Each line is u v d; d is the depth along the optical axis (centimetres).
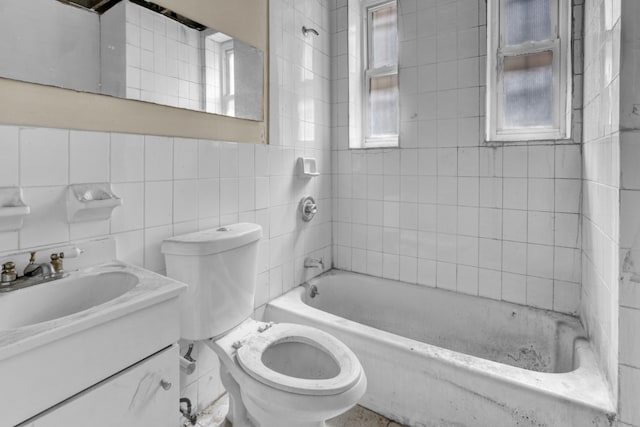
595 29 139
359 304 233
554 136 184
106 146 117
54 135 104
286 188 205
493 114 198
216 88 157
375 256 236
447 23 199
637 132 103
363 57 249
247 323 151
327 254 249
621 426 107
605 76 124
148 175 130
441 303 206
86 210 109
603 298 128
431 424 140
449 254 208
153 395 94
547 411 117
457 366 133
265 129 187
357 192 240
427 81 207
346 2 237
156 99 132
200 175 151
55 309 98
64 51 106
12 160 96
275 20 191
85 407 78
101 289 108
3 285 91
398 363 147
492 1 195
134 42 124
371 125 252
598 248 136
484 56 190
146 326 92
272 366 136
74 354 76
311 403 106
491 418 127
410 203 219
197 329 130
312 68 225
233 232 144
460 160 200
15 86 97
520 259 186
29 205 99
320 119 235
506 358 186
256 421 135
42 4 101
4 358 65
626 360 106
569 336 161
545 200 178
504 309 188
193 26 145
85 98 112
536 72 189
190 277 128
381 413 153
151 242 132
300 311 181
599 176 134
